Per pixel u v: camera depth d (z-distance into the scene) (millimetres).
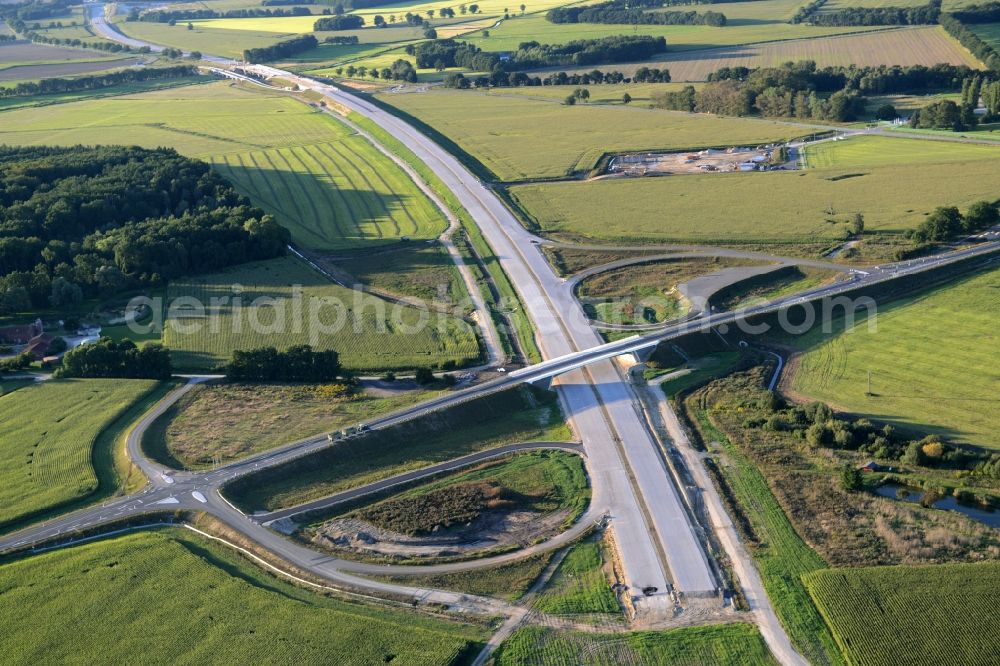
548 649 111375
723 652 110250
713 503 139000
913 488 141000
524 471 149625
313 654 109375
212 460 150875
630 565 126375
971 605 113812
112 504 140500
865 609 114625
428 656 108562
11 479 146625
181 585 122250
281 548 130500
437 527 134125
